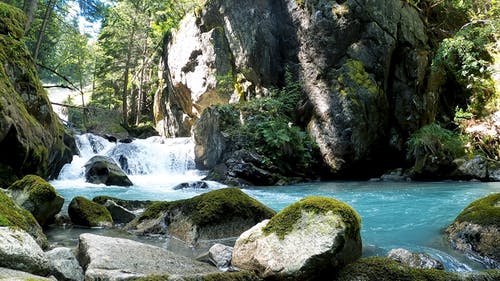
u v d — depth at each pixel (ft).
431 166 42.63
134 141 60.29
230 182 39.83
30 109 31.24
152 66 90.94
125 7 82.74
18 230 11.49
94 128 77.97
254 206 17.90
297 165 45.37
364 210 24.58
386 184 39.68
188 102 65.87
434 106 49.70
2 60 29.68
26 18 36.91
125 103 84.53
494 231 15.19
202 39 60.23
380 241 17.20
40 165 29.96
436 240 17.17
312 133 47.24
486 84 50.47
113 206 20.58
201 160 47.52
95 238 13.38
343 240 11.98
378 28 47.06
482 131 46.44
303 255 11.61
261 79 53.67
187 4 66.23
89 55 103.81
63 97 121.39
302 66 50.06
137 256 12.37
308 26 49.62
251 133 45.01
